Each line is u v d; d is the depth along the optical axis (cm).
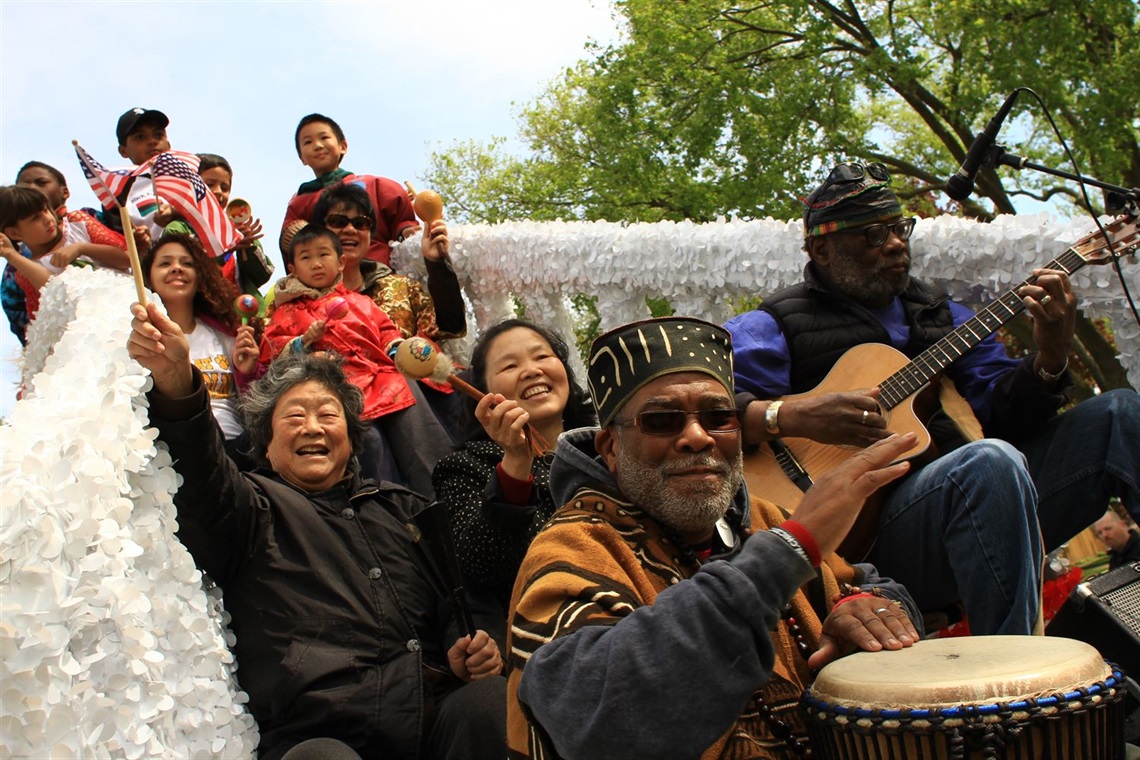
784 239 435
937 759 187
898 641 224
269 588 286
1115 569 315
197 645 259
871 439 335
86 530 226
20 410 239
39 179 620
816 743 209
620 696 180
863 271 366
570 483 239
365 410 438
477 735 271
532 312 518
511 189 1977
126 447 249
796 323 371
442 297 517
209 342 451
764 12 1731
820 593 245
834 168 373
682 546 230
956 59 1680
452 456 347
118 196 445
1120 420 337
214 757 255
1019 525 302
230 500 281
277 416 317
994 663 200
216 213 448
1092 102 1491
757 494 346
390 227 567
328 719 272
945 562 321
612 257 474
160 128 595
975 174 392
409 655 287
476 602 317
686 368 226
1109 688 193
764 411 344
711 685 179
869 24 1700
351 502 313
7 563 205
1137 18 1573
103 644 228
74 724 209
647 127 1670
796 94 1603
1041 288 339
